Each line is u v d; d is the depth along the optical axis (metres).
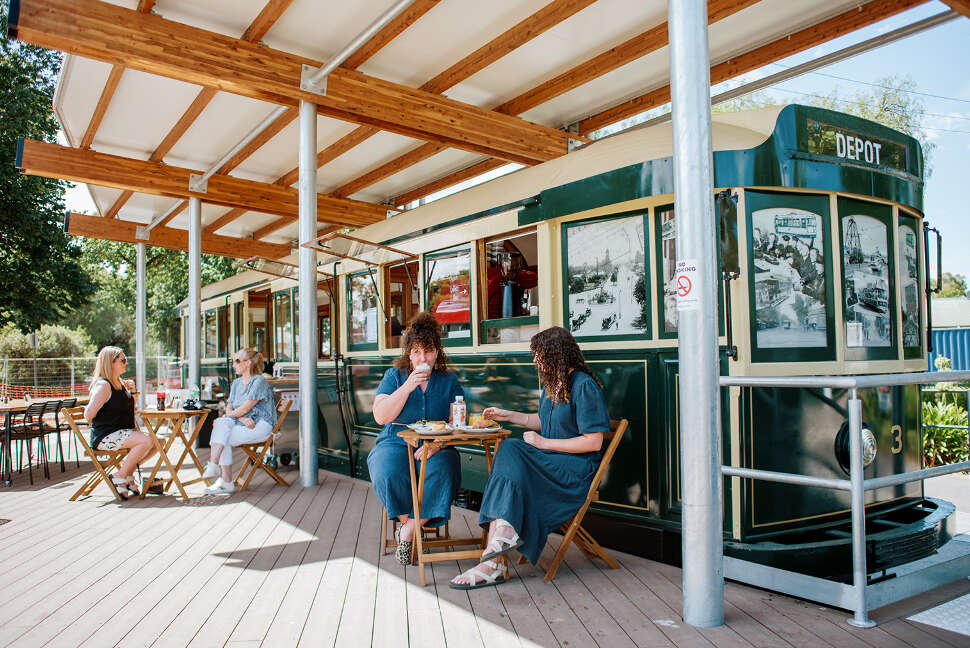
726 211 3.89
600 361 4.55
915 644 2.86
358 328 7.47
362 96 6.62
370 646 2.94
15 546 4.75
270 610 3.40
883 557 3.53
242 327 11.03
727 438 3.84
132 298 36.78
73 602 3.55
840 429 4.11
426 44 6.39
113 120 8.05
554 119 8.19
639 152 4.32
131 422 6.64
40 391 20.59
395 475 4.14
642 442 4.29
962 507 5.91
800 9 5.78
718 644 2.90
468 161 9.48
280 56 6.25
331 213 10.77
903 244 4.63
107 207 11.91
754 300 3.90
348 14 5.83
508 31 6.13
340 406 7.34
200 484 7.21
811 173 4.03
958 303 22.61
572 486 3.79
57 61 20.20
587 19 5.92
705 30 3.18
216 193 9.70
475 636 3.03
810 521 3.98
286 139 8.63
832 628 3.05
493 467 3.80
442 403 4.47
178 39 5.77
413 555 4.14
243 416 6.80
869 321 4.30
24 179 18.58
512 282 5.33
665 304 4.27
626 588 3.64
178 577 3.97
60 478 8.04
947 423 8.46
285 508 5.85
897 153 4.48
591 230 4.70
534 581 3.79
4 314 21.58
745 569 3.60
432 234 6.12
